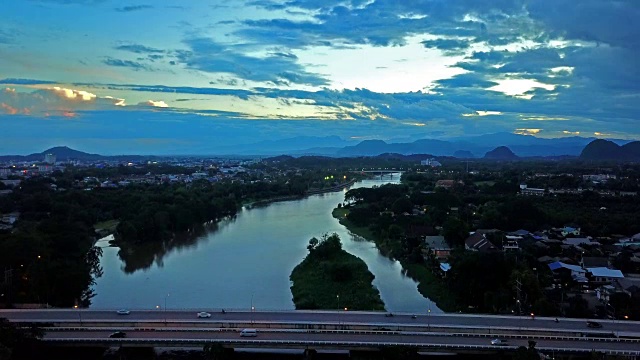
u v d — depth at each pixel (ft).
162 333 325.42
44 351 323.78
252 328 331.77
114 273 530.27
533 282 390.42
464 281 413.18
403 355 295.07
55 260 467.93
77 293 423.64
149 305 420.77
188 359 324.80
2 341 293.64
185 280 497.87
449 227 602.03
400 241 637.71
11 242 465.47
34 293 410.31
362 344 306.55
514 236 617.21
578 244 581.94
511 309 380.37
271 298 438.40
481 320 346.13
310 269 514.27
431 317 351.46
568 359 301.22
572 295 413.59
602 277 448.65
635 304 374.02
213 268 544.21
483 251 481.05
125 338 314.96
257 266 550.77
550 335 318.24
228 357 315.99
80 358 322.96
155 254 619.26
